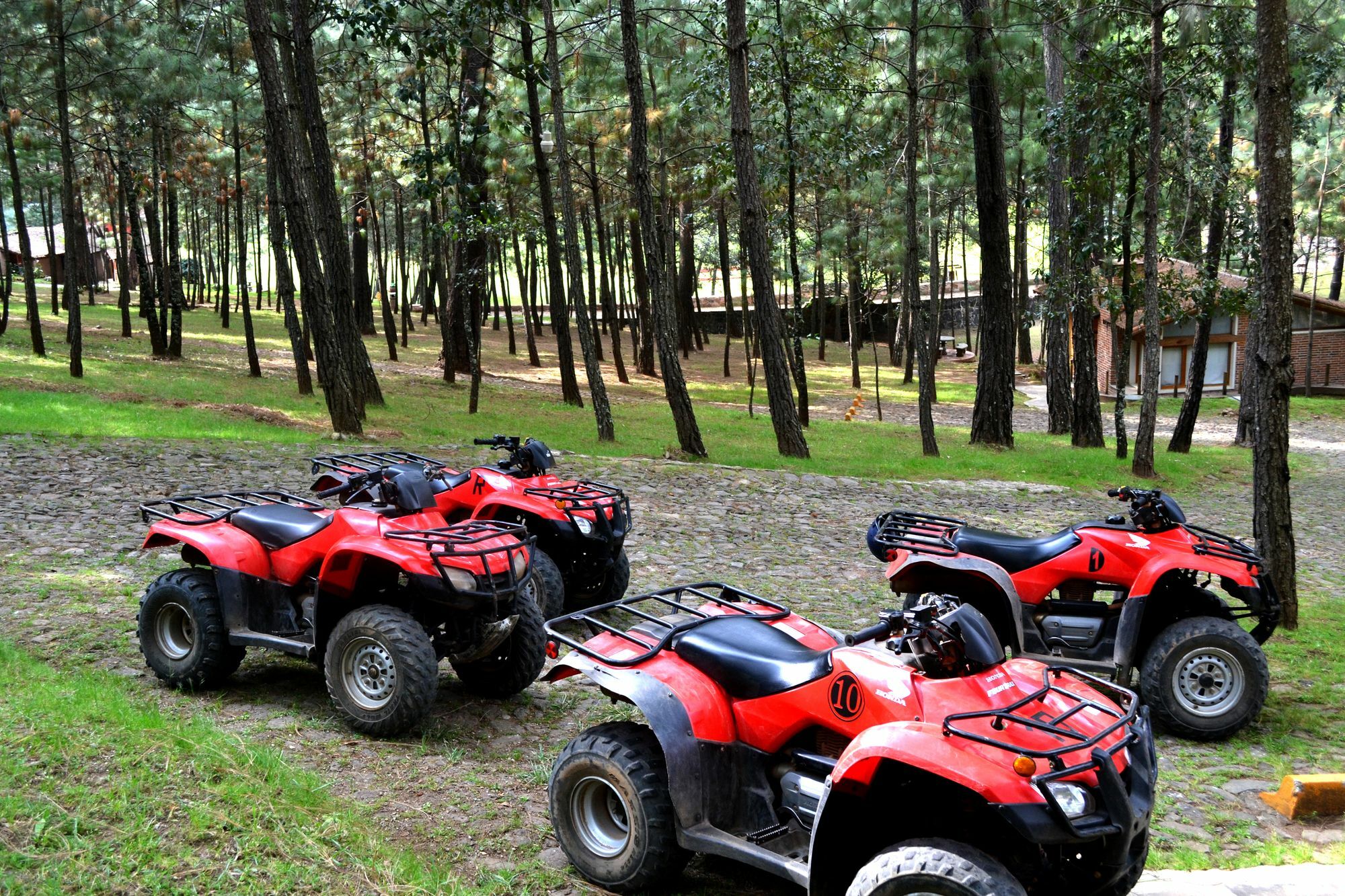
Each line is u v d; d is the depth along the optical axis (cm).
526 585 644
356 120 3425
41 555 960
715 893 439
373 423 2048
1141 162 2305
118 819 402
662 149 3020
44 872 353
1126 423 3509
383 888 385
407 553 582
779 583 1079
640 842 421
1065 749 352
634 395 3381
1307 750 665
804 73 2245
